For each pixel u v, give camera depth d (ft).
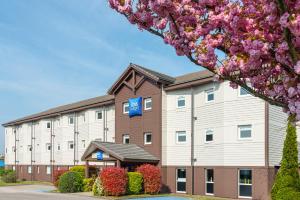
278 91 18.51
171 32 18.97
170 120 106.63
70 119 150.00
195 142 99.91
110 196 92.73
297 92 16.97
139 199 88.28
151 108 109.70
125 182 94.99
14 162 189.16
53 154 158.71
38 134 170.09
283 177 64.03
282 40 17.08
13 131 192.13
